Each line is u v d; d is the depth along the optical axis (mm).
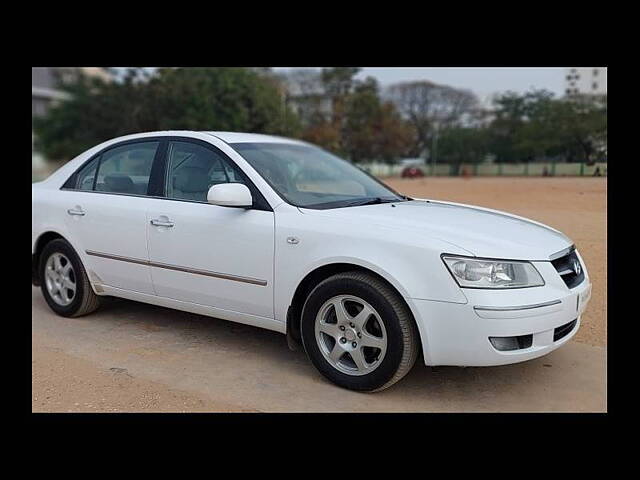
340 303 3658
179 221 4344
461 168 48688
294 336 3951
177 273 4406
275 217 3938
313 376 3934
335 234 3664
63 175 5379
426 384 3787
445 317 3320
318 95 58219
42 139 39344
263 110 41531
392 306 3434
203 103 39438
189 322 5105
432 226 3633
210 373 3982
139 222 4586
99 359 4234
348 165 5383
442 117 61312
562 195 9359
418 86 64125
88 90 40344
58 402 3531
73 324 5066
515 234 3736
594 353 4262
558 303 3414
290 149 5004
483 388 3729
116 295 4934
